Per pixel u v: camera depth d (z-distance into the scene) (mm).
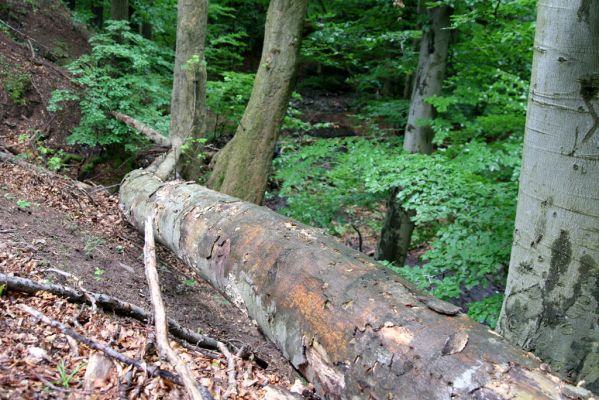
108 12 11172
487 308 3717
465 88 6043
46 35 9008
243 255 3080
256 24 17062
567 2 2045
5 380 2133
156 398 2383
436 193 4301
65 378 2275
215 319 4578
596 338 2154
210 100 8031
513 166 4832
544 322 2271
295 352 2492
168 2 10539
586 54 2020
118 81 7125
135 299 4047
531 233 2305
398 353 2008
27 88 7375
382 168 4961
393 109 8094
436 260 4023
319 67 17297
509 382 1738
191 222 3826
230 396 2623
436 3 5844
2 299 2908
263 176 6406
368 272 2461
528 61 6805
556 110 2139
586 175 2092
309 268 2615
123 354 2695
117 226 5539
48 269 3691
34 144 6777
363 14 8188
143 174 5668
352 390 2131
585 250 2135
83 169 6969
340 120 13688
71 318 2955
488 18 5848
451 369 1851
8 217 4441
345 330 2236
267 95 6305
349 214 8445
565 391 1680
